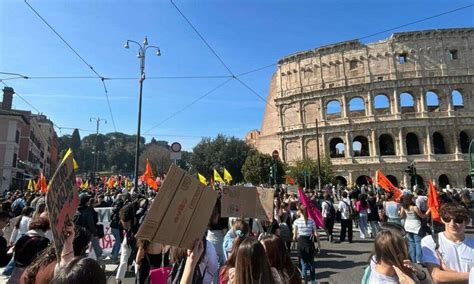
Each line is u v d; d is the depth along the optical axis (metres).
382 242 3.86
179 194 3.44
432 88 62.72
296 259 13.55
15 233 10.91
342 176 63.91
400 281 3.65
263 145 81.44
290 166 64.00
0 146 54.41
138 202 12.27
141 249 6.42
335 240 18.47
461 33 63.25
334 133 66.19
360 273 11.40
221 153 75.00
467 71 62.19
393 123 62.56
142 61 24.22
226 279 4.41
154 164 94.44
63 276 2.17
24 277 3.60
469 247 4.42
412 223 12.02
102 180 55.19
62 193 3.56
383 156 62.31
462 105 64.31
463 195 18.16
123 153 125.75
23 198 19.73
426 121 61.44
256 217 8.15
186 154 98.19
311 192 26.28
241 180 74.75
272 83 80.94
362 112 67.12
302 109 70.31
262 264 3.34
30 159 73.25
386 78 64.25
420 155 60.88
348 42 67.00
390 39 64.88
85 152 119.25
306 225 9.88
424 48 63.72
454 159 59.69
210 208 3.69
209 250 4.78
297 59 72.31
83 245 4.56
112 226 12.82
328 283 9.73
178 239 3.38
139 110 23.92
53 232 3.20
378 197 22.58
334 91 67.00
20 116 56.69
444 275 4.28
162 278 5.55
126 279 10.27
